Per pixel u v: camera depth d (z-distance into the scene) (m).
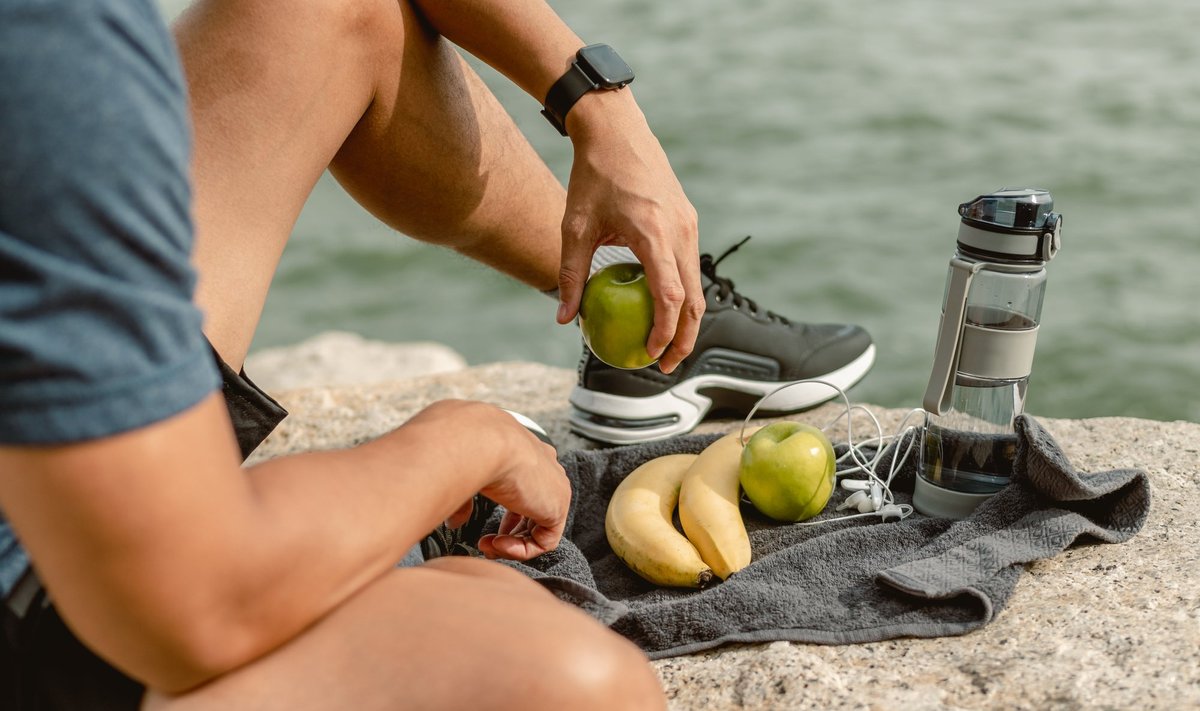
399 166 1.71
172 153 0.75
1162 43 13.29
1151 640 1.50
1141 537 1.79
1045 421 2.39
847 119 11.41
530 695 0.88
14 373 0.71
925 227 9.23
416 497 0.98
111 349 0.73
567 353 7.97
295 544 0.87
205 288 1.36
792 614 1.61
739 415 2.52
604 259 1.90
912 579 1.60
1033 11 14.66
